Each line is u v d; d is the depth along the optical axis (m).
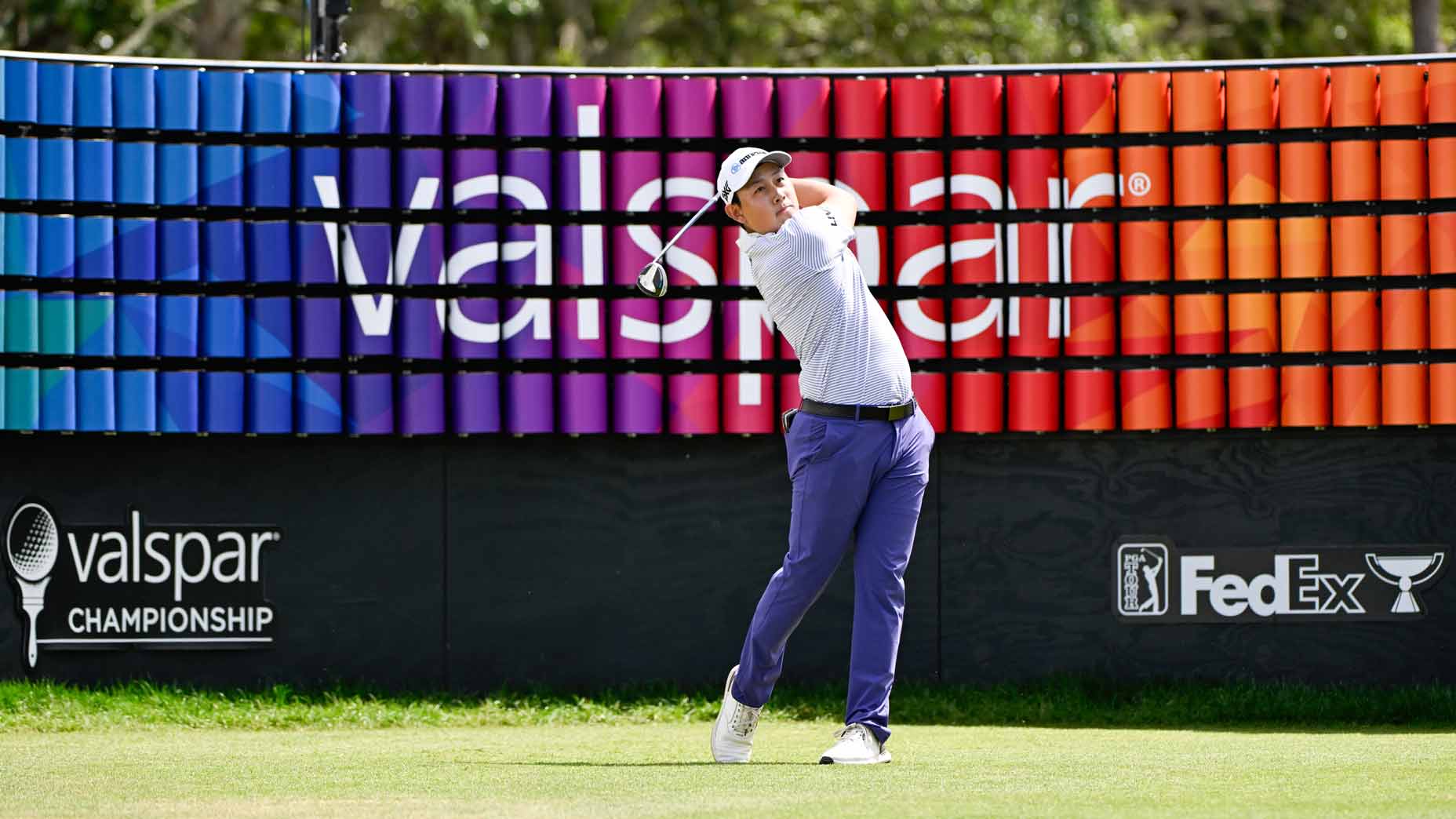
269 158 24.78
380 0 67.94
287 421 24.81
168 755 19.72
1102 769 17.06
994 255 25.16
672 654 25.62
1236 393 25.02
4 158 24.14
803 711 24.59
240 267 24.72
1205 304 24.98
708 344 25.17
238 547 25.27
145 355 24.50
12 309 24.14
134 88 24.61
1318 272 24.91
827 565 17.94
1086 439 25.56
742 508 25.69
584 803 14.31
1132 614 25.52
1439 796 14.52
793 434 18.00
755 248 17.66
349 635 25.41
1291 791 14.97
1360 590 25.38
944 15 67.75
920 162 25.16
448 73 25.14
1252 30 72.38
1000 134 25.27
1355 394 24.88
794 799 14.42
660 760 19.08
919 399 25.17
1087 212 25.19
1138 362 25.16
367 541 25.45
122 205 24.58
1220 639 25.52
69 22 68.56
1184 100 25.08
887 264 25.30
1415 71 24.84
